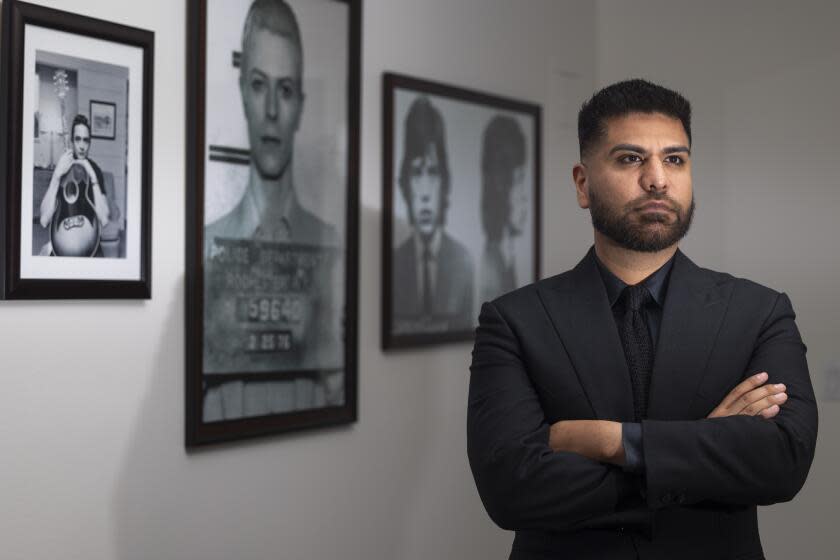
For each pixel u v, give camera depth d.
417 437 3.29
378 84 3.14
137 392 2.43
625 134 1.85
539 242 3.82
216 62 2.60
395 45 3.21
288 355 2.80
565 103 4.00
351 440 3.04
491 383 1.91
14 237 2.15
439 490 3.37
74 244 2.27
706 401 1.83
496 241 3.60
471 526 3.50
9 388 2.17
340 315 2.97
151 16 2.46
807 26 3.62
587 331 1.88
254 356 2.71
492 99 3.57
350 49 3.01
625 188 1.85
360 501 3.07
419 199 3.26
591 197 1.91
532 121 3.78
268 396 2.75
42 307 2.23
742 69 3.77
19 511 2.19
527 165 3.76
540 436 1.82
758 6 3.74
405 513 3.23
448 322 3.38
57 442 2.26
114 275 2.36
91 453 2.33
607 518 1.76
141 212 2.42
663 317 1.86
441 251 3.35
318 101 2.90
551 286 1.98
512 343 1.92
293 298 2.82
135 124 2.40
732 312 1.89
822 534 3.49
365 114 3.09
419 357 3.30
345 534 3.01
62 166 2.25
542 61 3.89
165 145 2.50
